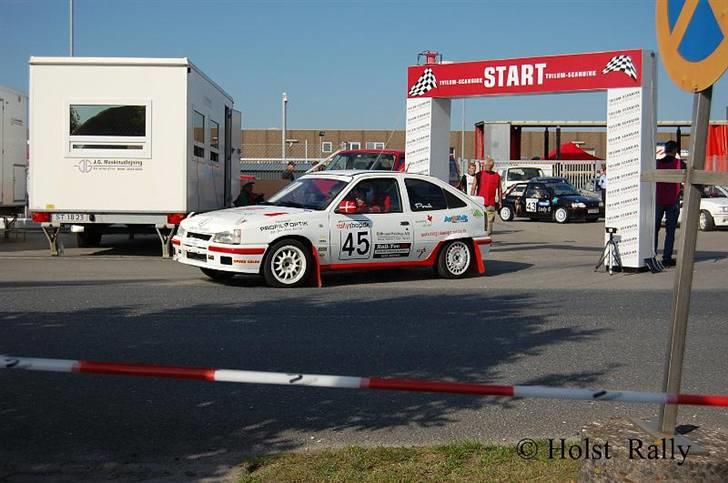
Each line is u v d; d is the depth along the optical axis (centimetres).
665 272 1382
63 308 949
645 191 1347
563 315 970
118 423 562
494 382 677
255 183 2206
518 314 970
